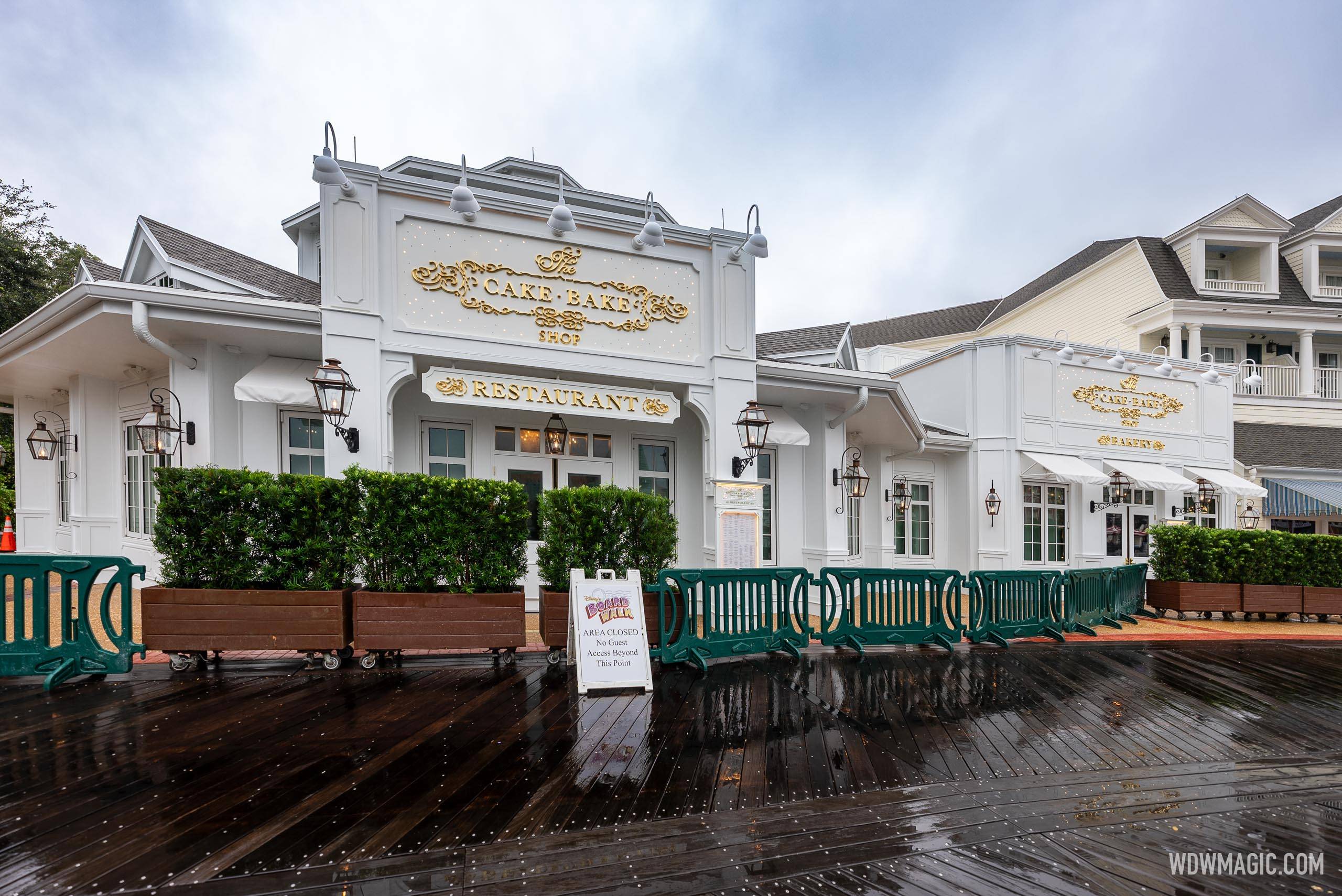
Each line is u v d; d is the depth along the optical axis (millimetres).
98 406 9859
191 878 2668
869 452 14336
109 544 9906
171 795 3395
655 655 6371
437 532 5973
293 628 5691
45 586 5480
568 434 9750
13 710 4684
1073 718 5492
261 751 4016
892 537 14430
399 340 7703
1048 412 14906
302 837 3020
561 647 6238
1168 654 8461
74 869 2697
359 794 3482
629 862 2941
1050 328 26000
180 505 5562
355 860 2850
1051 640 9242
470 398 8023
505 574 6145
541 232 8453
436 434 9164
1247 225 21844
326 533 5844
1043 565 14852
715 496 9133
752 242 8711
